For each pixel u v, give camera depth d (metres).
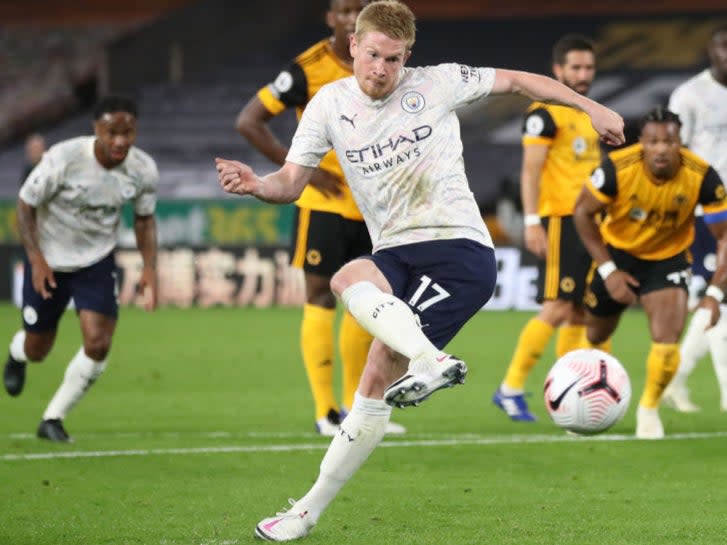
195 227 73.19
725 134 35.16
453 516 19.44
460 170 17.59
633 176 26.84
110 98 25.83
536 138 31.45
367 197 17.56
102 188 26.45
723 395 33.16
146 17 111.94
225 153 94.88
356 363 29.09
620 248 27.77
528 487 22.03
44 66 107.31
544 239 31.56
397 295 17.45
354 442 17.31
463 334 55.12
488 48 103.69
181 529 18.44
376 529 18.42
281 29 108.94
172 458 24.98
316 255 28.61
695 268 34.06
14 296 71.62
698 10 104.75
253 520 19.09
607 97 95.38
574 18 105.62
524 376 31.56
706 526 18.64
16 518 19.27
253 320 62.62
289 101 29.14
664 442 26.98
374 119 17.27
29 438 27.78
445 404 34.59
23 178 54.03
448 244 17.34
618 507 20.16
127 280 71.56
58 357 47.28
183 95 100.62
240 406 34.44
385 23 16.75
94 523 18.89
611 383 25.66
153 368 43.53
